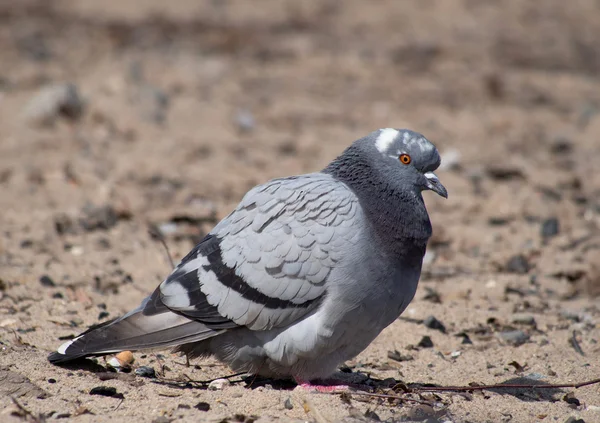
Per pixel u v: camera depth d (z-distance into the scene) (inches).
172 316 307.9
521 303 428.8
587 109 849.5
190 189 589.0
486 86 914.1
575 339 379.2
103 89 797.2
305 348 301.7
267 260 300.4
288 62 978.7
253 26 1141.7
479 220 559.5
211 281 305.6
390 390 317.7
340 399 299.3
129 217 530.3
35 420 271.1
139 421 275.9
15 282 416.5
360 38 1102.4
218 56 987.3
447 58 1029.8
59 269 439.8
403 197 315.3
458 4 1298.0
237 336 309.6
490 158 700.0
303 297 298.8
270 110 803.4
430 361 360.8
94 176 590.6
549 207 580.4
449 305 423.5
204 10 1221.1
